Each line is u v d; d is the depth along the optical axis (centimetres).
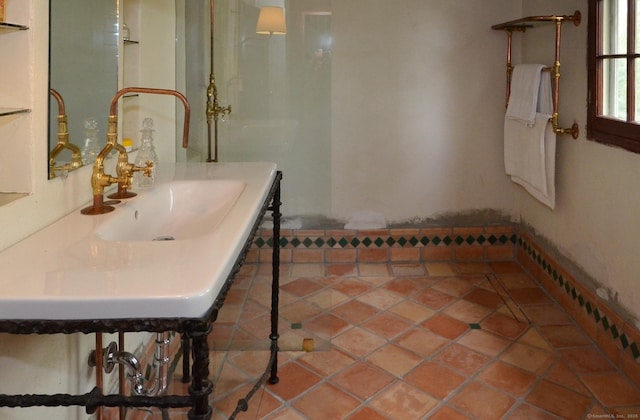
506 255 318
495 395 181
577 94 235
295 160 302
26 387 106
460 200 318
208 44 271
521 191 309
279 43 285
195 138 267
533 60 283
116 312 74
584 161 229
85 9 144
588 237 226
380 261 317
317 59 290
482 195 317
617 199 201
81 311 74
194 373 76
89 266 87
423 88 307
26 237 107
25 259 91
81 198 137
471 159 314
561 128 245
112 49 165
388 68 305
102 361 117
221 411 173
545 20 234
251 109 289
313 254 313
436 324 237
